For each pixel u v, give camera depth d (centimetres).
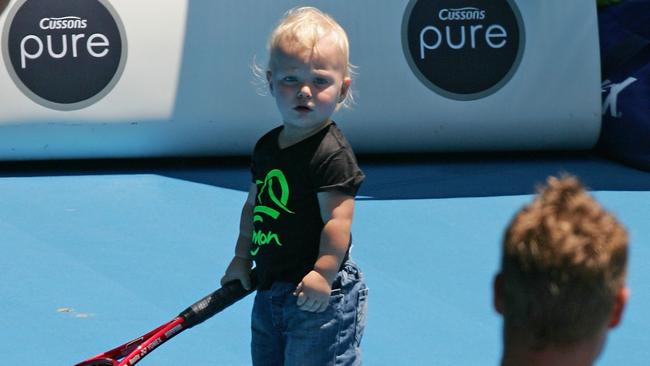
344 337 598
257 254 604
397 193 1221
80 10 1262
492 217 1138
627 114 1334
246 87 1284
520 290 283
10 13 1252
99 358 598
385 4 1300
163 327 604
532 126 1330
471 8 1314
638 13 1425
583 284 275
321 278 573
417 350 829
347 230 577
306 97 576
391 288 948
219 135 1290
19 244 1045
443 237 1077
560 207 290
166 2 1277
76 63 1263
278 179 589
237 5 1284
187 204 1175
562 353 282
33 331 857
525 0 1326
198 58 1278
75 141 1280
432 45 1305
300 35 579
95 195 1205
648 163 1308
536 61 1325
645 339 849
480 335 857
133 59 1270
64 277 966
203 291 938
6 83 1259
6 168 1320
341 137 589
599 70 1340
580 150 1402
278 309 597
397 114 1302
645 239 1073
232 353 823
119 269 986
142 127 1280
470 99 1315
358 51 1293
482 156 1389
